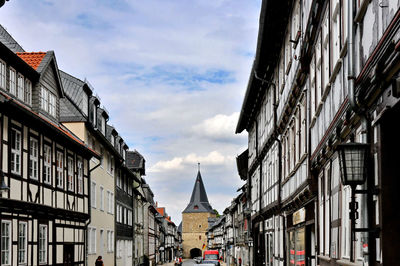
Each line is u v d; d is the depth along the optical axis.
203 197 162.00
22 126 20.38
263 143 29.50
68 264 26.20
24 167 20.48
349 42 8.72
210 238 141.50
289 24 19.31
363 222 8.27
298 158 17.78
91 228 31.44
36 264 21.48
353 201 7.93
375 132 7.75
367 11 7.89
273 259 26.22
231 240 79.00
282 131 22.56
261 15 19.78
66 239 25.88
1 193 17.92
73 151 27.52
